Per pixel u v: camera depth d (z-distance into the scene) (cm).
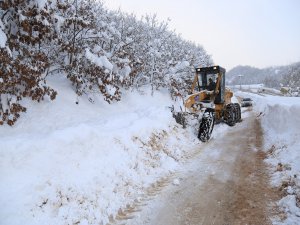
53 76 1010
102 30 1116
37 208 406
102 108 1032
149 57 1515
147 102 1420
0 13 748
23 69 694
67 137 561
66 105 872
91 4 1061
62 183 467
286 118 1032
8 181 416
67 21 870
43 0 718
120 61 1115
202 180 635
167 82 1591
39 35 744
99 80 959
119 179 573
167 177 662
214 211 486
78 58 934
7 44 677
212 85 1262
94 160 569
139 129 825
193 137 1066
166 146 872
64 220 416
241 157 811
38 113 750
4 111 665
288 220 439
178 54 1808
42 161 479
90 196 484
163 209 496
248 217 462
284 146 815
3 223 360
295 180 563
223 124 1355
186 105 1116
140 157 700
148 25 1633
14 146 470
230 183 611
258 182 609
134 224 447
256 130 1229
